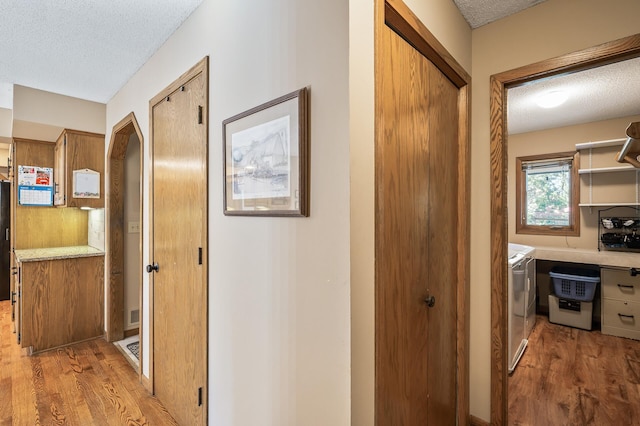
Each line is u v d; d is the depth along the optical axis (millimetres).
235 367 1405
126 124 2658
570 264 3828
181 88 1832
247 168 1305
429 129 1454
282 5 1146
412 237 1302
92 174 3111
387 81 1138
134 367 2562
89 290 3094
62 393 2180
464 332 1742
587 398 2145
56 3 1641
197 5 1670
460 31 1673
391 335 1141
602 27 1448
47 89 2779
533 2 1606
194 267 1712
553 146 3854
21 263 2748
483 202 1813
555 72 1610
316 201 1019
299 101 1048
